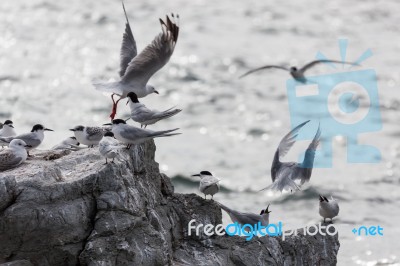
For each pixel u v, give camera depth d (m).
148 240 14.08
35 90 38.84
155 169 15.70
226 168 30.75
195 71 43.81
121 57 17.06
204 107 38.59
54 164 14.56
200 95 40.28
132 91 15.92
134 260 13.78
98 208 13.87
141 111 15.22
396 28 55.25
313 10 59.69
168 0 60.00
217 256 15.45
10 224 13.45
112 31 51.44
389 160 31.33
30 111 35.84
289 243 16.14
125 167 14.33
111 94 16.20
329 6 60.97
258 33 52.97
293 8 60.06
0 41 47.88
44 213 13.52
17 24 51.88
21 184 13.70
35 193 13.65
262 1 61.72
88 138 15.87
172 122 36.34
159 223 14.74
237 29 53.59
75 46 47.62
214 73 43.75
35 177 13.86
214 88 41.28
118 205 13.91
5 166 14.40
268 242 15.86
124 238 13.86
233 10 58.62
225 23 55.03
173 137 34.19
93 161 14.80
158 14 56.19
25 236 13.51
